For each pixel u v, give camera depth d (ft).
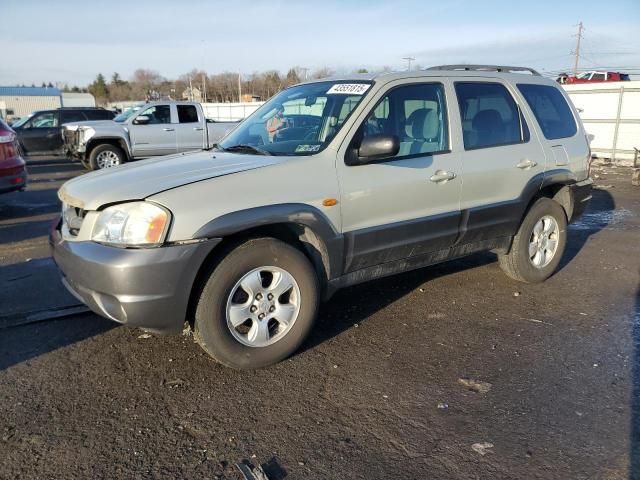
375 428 9.50
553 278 17.71
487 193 14.74
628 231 24.49
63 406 10.09
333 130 12.31
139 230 9.94
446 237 14.08
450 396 10.51
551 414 9.89
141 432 9.34
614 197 33.40
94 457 8.69
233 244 10.85
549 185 16.62
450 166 13.78
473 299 15.70
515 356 12.17
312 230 11.53
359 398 10.44
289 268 11.32
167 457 8.71
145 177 11.14
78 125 46.78
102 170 12.91
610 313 14.70
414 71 13.79
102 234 10.30
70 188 11.74
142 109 47.83
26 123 57.00
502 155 14.99
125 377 11.16
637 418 9.73
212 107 119.85
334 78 14.33
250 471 8.36
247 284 10.93
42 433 9.29
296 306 11.61
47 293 15.94
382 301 15.47
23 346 12.48
